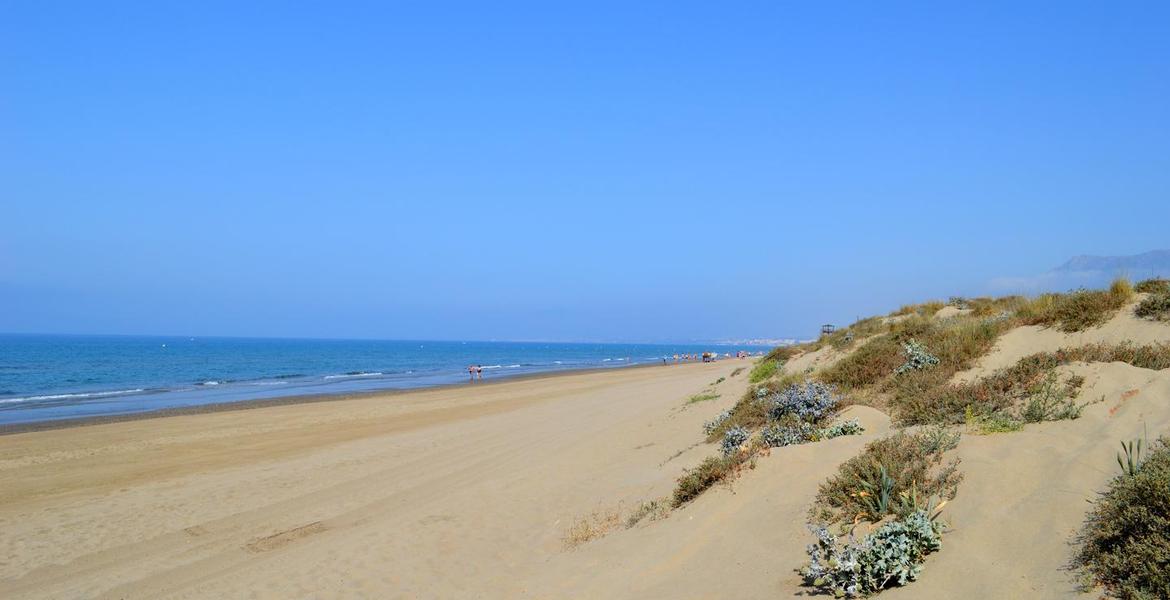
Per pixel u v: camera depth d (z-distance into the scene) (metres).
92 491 15.96
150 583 9.88
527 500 11.84
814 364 18.30
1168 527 4.42
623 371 62.81
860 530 6.13
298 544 11.24
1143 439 6.06
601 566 7.52
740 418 13.05
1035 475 5.94
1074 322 10.94
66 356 104.44
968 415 8.10
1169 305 10.00
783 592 5.57
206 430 25.55
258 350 154.88
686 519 7.98
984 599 4.67
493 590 7.79
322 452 20.28
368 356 127.62
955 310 18.34
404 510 12.55
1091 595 4.36
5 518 13.77
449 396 38.66
